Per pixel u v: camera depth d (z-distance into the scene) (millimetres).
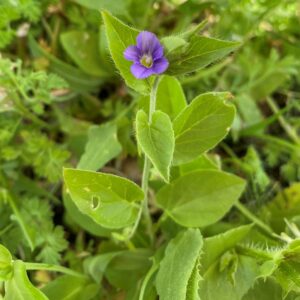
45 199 192
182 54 121
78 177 136
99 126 188
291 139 229
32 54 219
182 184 168
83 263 178
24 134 195
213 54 122
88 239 199
